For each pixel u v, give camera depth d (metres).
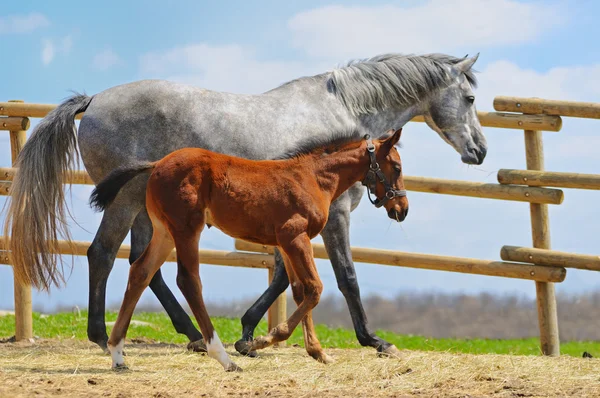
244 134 9.08
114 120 8.89
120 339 8.05
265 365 8.43
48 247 8.74
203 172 7.68
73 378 7.48
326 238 9.40
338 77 9.83
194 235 7.64
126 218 8.91
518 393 7.05
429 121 10.66
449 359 8.54
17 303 11.35
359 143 8.63
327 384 7.41
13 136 11.35
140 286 7.92
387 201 8.73
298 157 8.28
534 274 10.64
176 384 7.28
